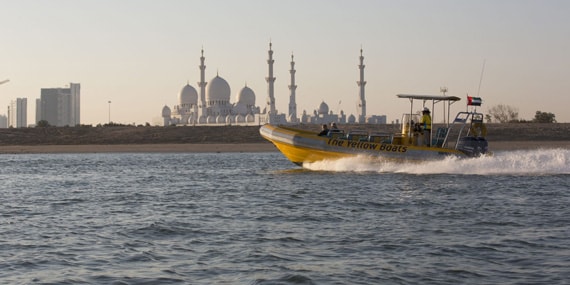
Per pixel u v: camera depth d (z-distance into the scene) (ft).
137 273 46.96
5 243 58.80
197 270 47.73
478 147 129.59
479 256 51.31
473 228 64.59
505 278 44.55
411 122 131.95
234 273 46.68
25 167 194.29
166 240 59.93
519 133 375.66
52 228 67.67
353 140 132.98
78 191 110.32
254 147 343.87
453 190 100.83
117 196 100.53
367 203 85.81
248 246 56.44
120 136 415.23
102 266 49.32
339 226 66.90
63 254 53.78
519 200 87.71
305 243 57.57
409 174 127.24
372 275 45.65
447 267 47.78
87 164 210.38
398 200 88.63
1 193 107.45
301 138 134.72
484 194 95.25
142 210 82.33
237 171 160.66
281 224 68.74
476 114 129.80
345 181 116.37
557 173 128.88
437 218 71.77
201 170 168.35
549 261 49.24
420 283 43.55
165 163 210.38
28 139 411.95
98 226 68.74
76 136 418.72
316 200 90.22
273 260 50.75
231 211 79.92
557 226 65.31
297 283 43.75
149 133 419.54
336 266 48.44
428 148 128.36
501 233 61.41
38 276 46.39
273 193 100.94
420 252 53.11
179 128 430.61
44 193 107.04
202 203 89.20
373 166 131.03
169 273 46.88
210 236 61.72
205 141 397.39
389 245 56.08
